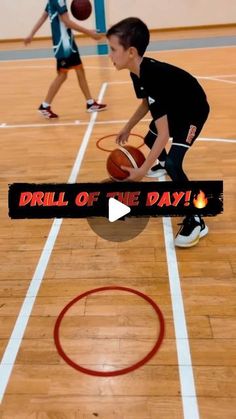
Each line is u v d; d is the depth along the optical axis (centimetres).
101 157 346
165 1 966
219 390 148
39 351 168
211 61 682
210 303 188
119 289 200
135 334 174
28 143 389
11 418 142
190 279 204
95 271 214
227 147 352
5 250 235
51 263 222
